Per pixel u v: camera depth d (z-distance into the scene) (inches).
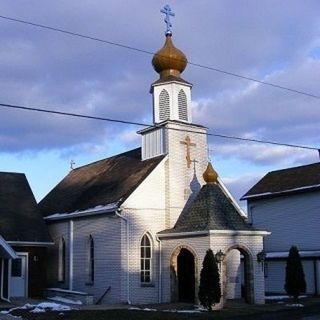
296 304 1144.8
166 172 1323.8
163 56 1416.1
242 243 1171.3
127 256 1237.1
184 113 1398.9
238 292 1343.5
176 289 1233.4
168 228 1293.1
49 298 1362.0
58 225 1502.2
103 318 940.0
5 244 1252.5
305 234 1590.8
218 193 1234.0
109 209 1266.0
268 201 1711.4
